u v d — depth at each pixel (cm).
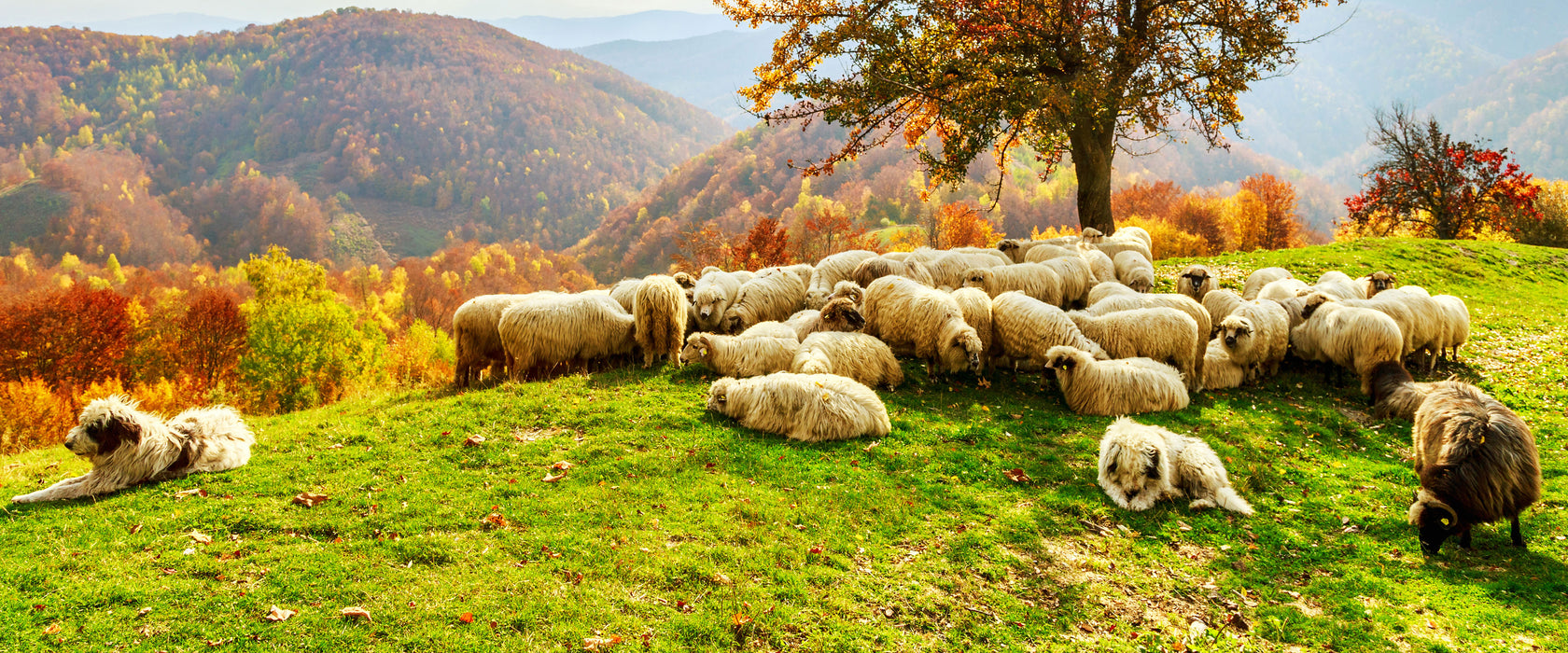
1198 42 2102
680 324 1124
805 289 1316
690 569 602
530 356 1076
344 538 636
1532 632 549
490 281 11131
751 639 532
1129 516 718
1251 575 633
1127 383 965
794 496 726
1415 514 664
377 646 509
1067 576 625
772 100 2333
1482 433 650
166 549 611
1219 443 898
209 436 775
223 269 12456
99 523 646
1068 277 1370
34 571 568
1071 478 795
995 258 1401
